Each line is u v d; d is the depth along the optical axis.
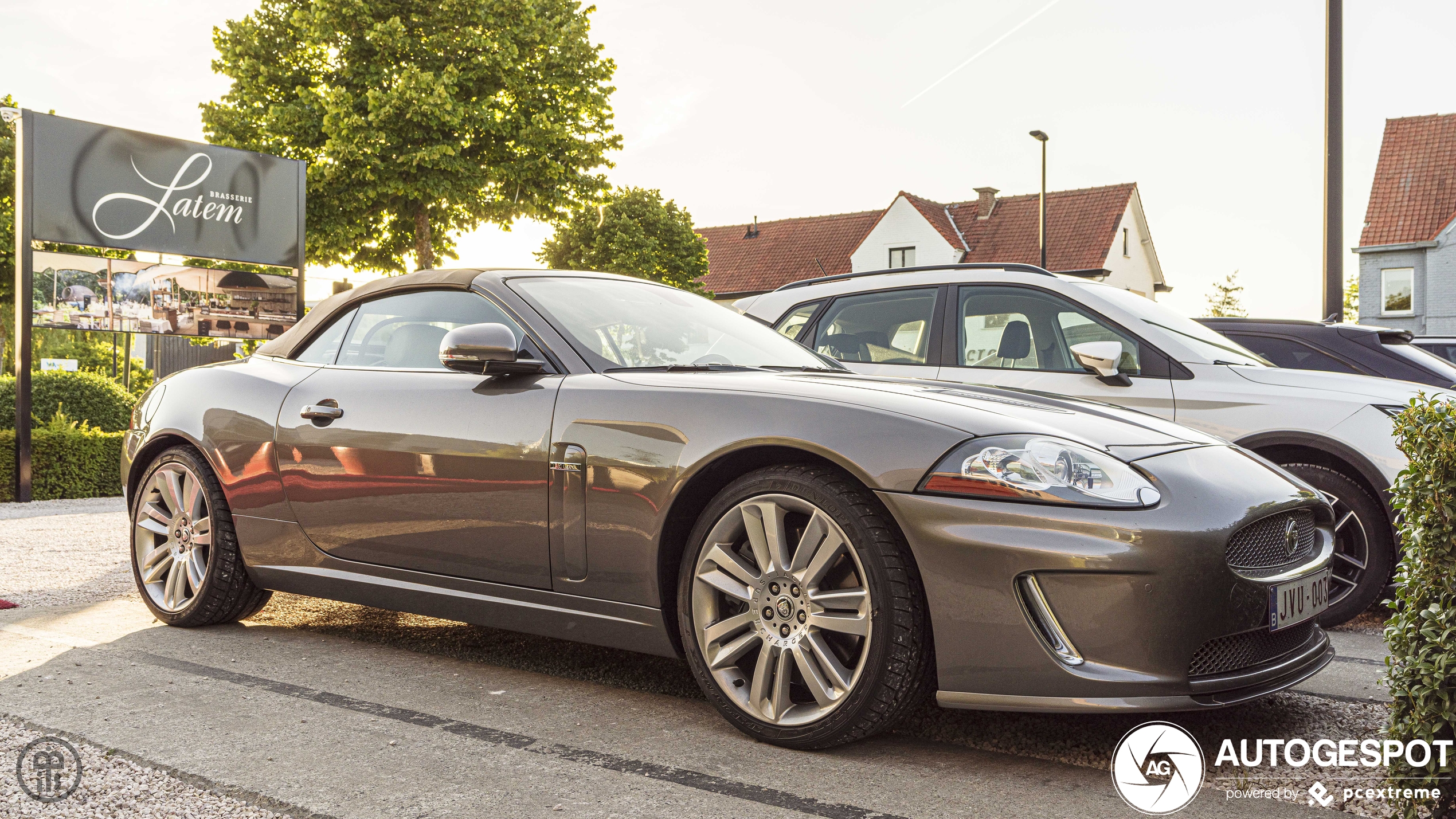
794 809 2.17
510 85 24.72
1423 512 1.96
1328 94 9.53
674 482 2.70
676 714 2.86
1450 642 1.88
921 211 39.34
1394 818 2.04
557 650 3.61
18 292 9.78
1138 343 4.66
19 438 9.41
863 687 2.43
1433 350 11.40
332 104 22.97
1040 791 2.29
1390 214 31.97
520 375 3.14
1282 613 2.47
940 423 2.50
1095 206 38.50
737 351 3.51
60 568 5.34
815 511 2.52
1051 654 2.30
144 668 3.27
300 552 3.56
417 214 24.33
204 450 3.81
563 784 2.31
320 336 3.87
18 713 2.77
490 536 3.05
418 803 2.19
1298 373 4.50
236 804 2.18
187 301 11.52
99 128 10.59
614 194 27.03
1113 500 2.34
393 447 3.27
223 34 24.70
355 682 3.15
